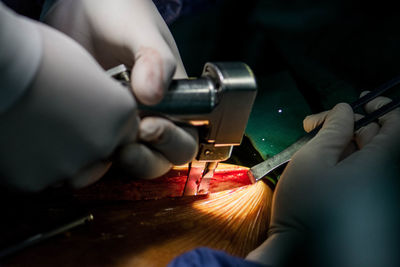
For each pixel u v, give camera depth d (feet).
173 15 6.52
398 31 7.17
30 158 2.42
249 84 2.81
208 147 3.37
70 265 2.77
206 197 4.03
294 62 6.57
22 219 3.11
